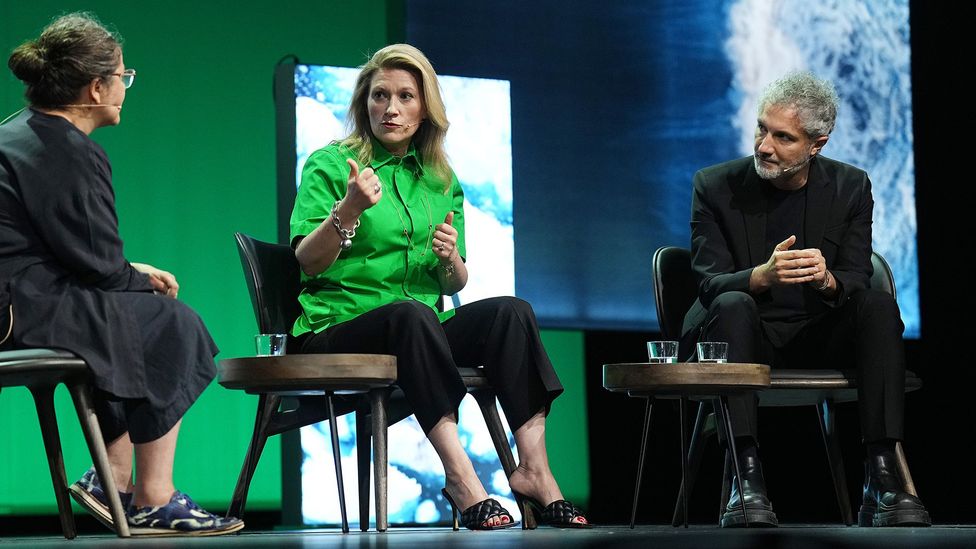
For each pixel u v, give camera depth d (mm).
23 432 9125
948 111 9766
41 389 4809
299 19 10094
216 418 9609
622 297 9102
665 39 9352
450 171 6152
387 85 5879
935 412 9547
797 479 9391
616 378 5406
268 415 5598
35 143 4805
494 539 4062
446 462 5262
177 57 9758
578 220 9023
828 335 6012
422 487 7934
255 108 9969
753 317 5715
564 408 9703
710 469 9398
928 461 9508
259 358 5000
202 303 9680
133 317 4750
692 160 9344
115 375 4621
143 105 9625
